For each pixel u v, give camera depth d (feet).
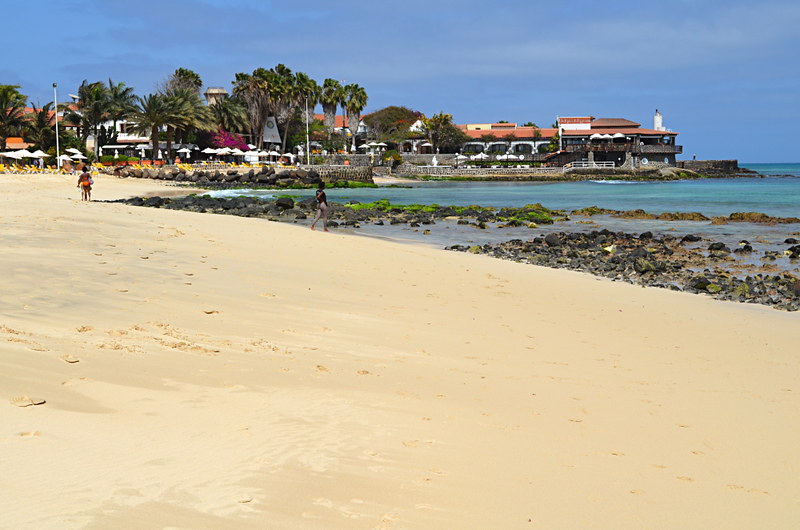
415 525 17.66
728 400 32.04
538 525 18.40
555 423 27.35
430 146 505.66
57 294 39.11
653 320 51.75
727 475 23.12
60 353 28.17
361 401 27.76
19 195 143.54
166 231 76.95
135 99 358.43
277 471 19.94
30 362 26.37
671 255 100.48
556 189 321.73
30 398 22.79
